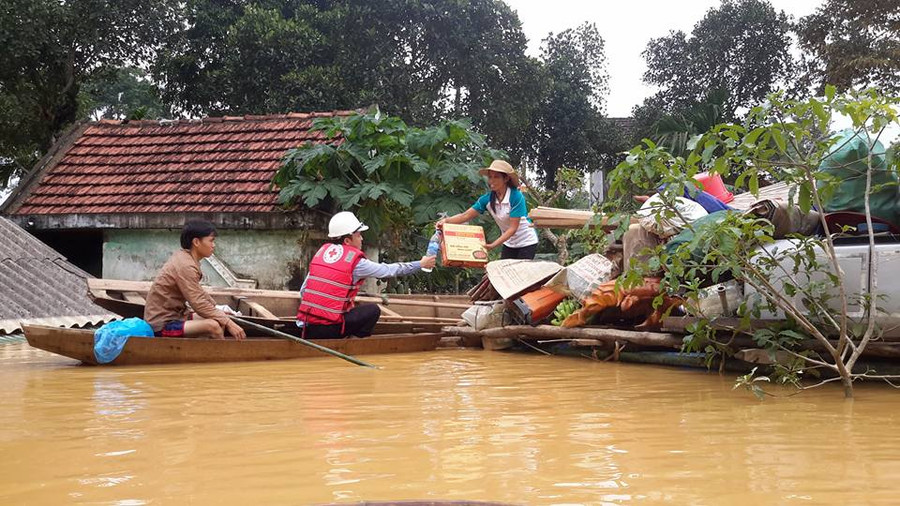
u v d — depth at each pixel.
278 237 12.33
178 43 22.20
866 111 4.56
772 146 5.66
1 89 18.91
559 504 2.39
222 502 2.44
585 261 7.40
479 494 2.51
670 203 5.11
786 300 4.86
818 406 4.36
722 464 2.91
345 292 7.58
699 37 29.14
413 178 12.30
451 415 4.04
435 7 23.45
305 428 3.67
